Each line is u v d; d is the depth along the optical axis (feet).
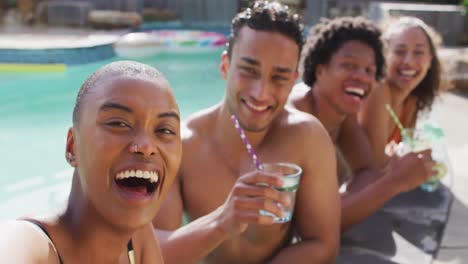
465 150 14.97
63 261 4.00
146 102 3.97
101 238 4.17
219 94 28.53
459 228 10.13
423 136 11.27
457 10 38.04
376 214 10.74
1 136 20.63
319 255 8.17
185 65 36.11
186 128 8.72
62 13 47.19
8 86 29.04
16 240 3.66
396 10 37.91
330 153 8.36
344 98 10.28
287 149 8.13
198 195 8.26
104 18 45.42
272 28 7.59
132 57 37.81
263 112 7.77
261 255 8.20
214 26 51.83
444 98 21.81
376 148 12.10
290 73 7.75
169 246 6.93
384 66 10.96
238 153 8.19
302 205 8.33
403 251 9.16
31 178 16.37
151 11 52.26
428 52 12.70
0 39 36.17
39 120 22.88
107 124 3.90
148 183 4.10
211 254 8.32
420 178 9.72
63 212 4.22
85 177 4.00
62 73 31.89
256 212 6.30
